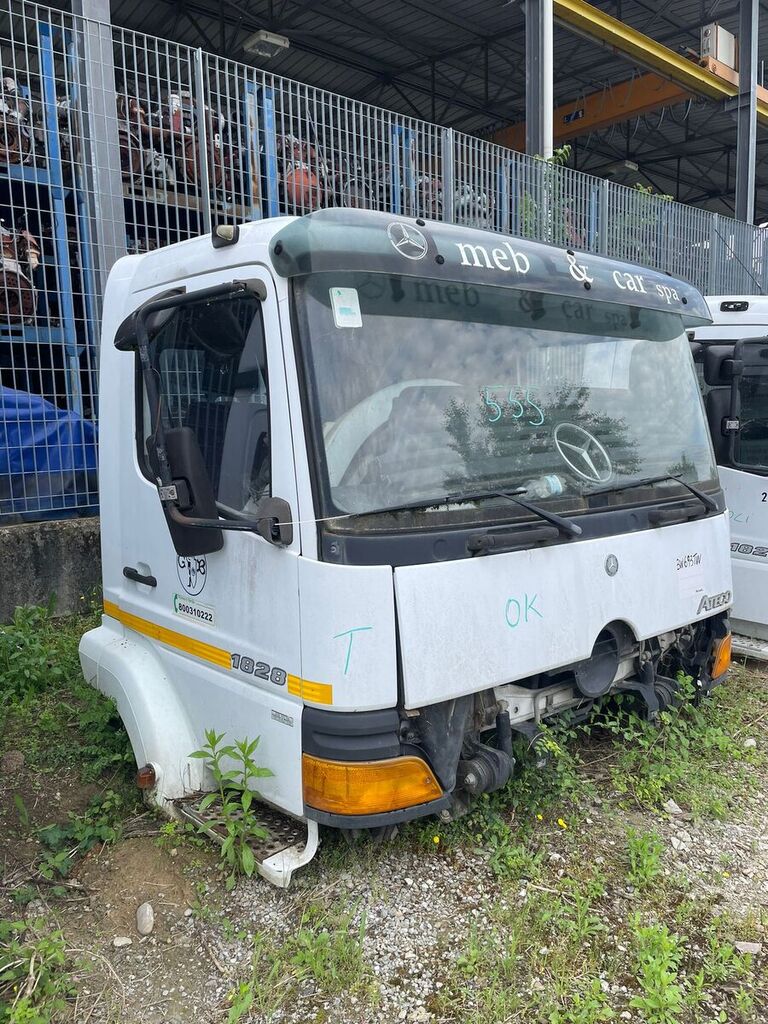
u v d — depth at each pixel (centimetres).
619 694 384
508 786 349
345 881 309
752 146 1333
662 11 1380
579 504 331
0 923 281
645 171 2136
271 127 678
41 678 496
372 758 271
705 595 392
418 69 1530
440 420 297
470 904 303
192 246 327
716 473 411
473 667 289
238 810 317
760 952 287
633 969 276
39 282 633
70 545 614
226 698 315
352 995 262
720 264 1238
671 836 352
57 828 346
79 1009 260
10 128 584
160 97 617
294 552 276
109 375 382
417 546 277
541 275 334
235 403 301
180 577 337
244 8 1280
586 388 351
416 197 784
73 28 591
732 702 493
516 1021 253
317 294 276
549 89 950
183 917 299
